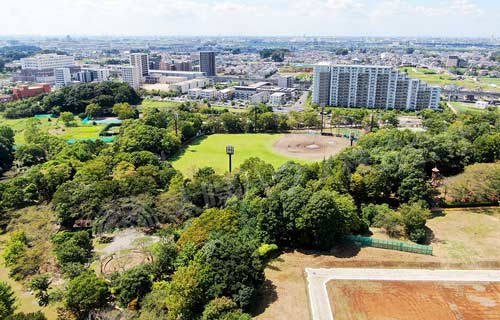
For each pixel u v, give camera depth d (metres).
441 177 155.00
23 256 106.81
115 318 85.12
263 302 91.06
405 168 141.12
